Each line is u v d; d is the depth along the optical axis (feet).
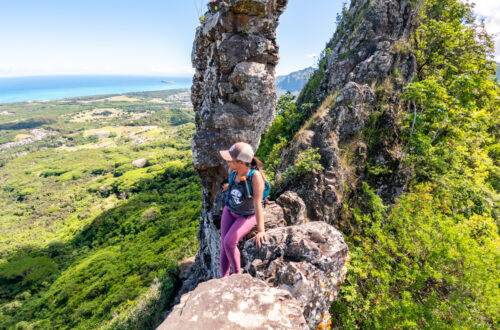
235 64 26.43
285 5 26.58
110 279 124.06
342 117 36.40
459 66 49.96
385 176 36.99
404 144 39.29
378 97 40.70
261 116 28.76
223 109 27.45
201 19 32.63
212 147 27.78
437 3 55.01
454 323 23.34
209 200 32.68
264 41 26.35
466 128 40.60
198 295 5.67
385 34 48.03
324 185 31.19
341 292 27.32
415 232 28.78
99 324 85.66
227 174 28.71
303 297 10.19
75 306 114.62
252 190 10.39
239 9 24.79
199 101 37.17
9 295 171.53
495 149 56.24
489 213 36.35
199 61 34.04
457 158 40.93
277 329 5.02
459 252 26.27
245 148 9.79
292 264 10.74
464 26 51.55
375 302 27.09
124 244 178.50
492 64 49.52
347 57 49.62
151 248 140.15
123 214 238.89
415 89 36.47
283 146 41.09
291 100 62.69
